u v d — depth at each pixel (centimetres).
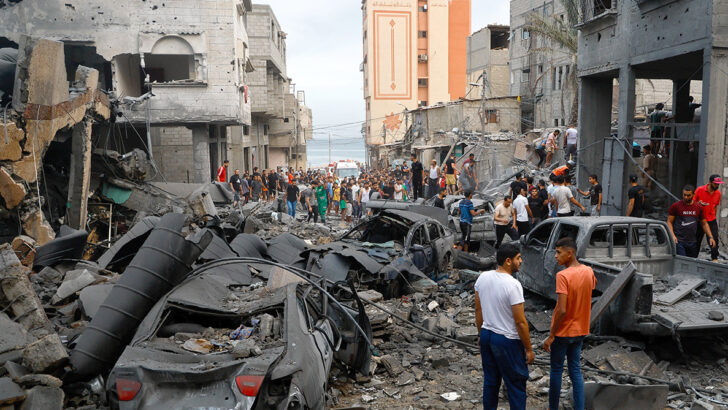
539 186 1333
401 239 1196
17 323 564
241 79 2744
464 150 3269
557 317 500
